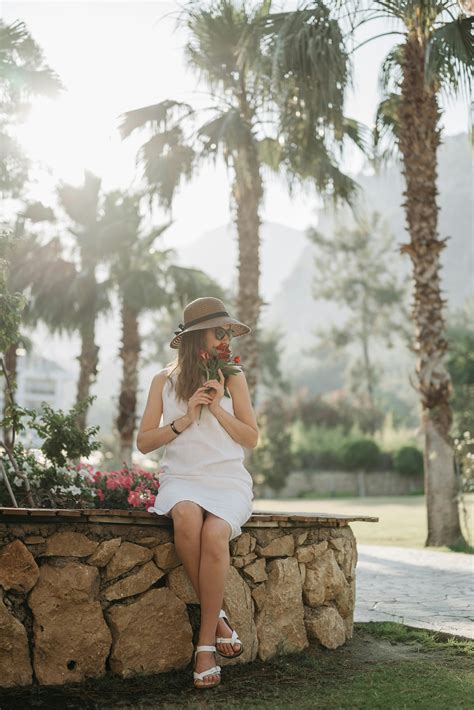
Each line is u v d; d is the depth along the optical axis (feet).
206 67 38.88
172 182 39.01
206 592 10.15
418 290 35.73
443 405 35.17
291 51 29.12
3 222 19.44
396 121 37.73
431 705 9.07
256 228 40.40
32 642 9.92
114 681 10.22
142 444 11.41
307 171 38.50
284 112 33.58
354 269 163.22
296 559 12.40
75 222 55.21
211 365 11.28
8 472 13.20
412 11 27.76
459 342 115.75
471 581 21.67
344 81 29.14
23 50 37.35
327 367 260.42
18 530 10.03
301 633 12.21
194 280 54.49
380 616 15.53
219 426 11.21
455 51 28.71
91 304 54.95
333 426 145.48
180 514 10.42
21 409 13.56
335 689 9.99
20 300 13.37
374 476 126.00
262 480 117.80
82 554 10.33
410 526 47.32
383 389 237.45
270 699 9.56
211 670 9.89
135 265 56.39
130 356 56.29
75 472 14.06
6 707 8.99
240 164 37.50
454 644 12.79
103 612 10.40
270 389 170.60
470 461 34.73
